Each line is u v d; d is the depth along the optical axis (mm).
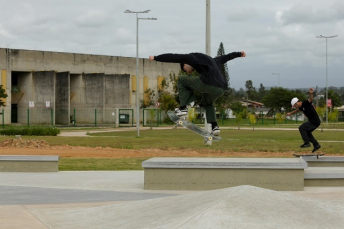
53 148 31156
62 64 76000
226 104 121312
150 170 14086
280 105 129375
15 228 8539
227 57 10398
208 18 34312
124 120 75375
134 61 84500
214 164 14078
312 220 7676
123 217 8703
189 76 10406
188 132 54750
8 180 15914
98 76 75000
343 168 16328
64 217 9391
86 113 76250
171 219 7836
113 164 22062
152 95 85875
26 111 73250
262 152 29266
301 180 13961
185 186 14094
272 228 7199
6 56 70062
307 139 17156
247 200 8211
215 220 7375
